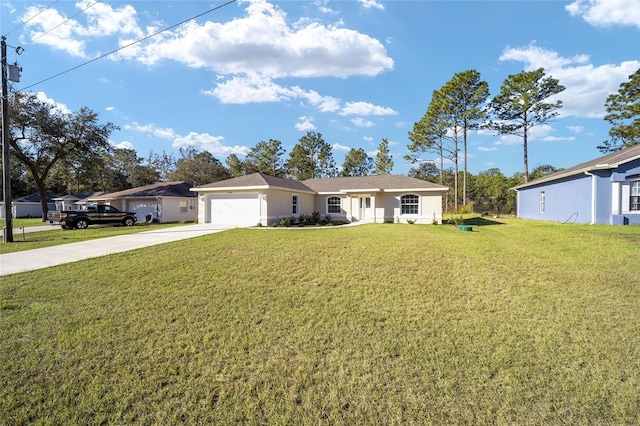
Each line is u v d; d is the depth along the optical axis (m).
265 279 6.85
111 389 3.28
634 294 5.50
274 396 3.15
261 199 18.41
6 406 3.03
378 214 21.16
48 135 25.86
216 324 4.71
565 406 2.95
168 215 26.80
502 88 30.89
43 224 24.83
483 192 41.12
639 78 25.52
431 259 8.28
